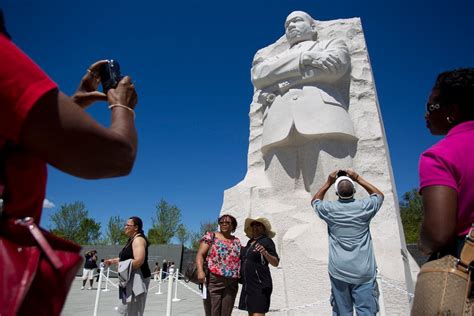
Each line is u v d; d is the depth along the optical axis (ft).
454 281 4.55
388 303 18.34
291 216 21.76
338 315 13.32
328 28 25.36
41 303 3.03
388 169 21.99
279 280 20.42
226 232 16.02
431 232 4.77
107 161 3.31
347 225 13.33
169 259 94.27
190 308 28.58
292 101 23.04
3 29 3.19
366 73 23.98
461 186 4.88
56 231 126.11
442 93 5.74
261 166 25.16
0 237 2.96
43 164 3.39
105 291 44.11
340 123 22.16
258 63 26.94
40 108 2.95
